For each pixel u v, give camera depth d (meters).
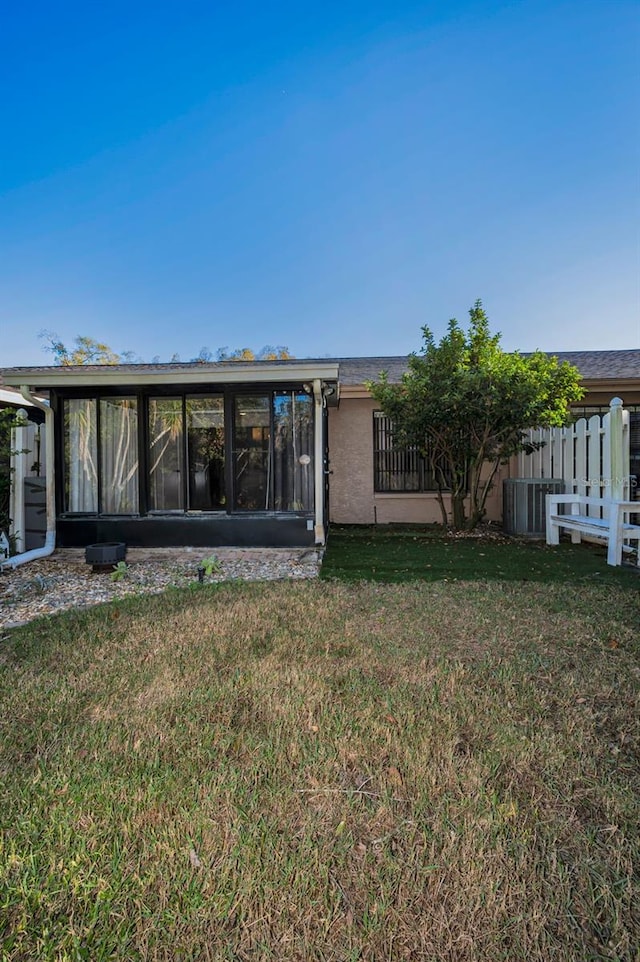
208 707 2.51
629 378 8.60
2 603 4.71
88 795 1.86
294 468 6.89
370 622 3.82
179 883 1.49
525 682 2.78
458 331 7.68
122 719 2.40
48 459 6.90
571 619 3.83
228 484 6.89
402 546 7.37
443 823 1.72
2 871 1.53
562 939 1.33
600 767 2.04
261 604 4.28
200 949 1.31
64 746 2.18
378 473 9.97
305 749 2.15
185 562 6.53
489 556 6.52
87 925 1.37
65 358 25.31
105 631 3.69
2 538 6.25
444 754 2.10
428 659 3.10
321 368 6.42
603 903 1.43
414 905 1.42
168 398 6.94
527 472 9.11
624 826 1.71
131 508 6.97
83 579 5.68
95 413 6.97
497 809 1.78
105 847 1.62
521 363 7.46
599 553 6.65
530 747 2.15
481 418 7.55
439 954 1.29
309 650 3.25
